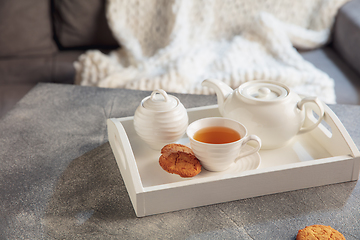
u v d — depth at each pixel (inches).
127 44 91.3
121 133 47.0
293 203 45.9
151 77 80.4
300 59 84.7
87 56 87.5
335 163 46.8
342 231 43.9
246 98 48.5
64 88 61.3
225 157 45.9
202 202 45.6
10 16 87.6
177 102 49.1
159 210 45.1
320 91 76.1
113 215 45.2
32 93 60.2
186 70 80.7
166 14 92.7
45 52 93.5
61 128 54.2
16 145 52.0
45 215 45.3
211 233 43.9
